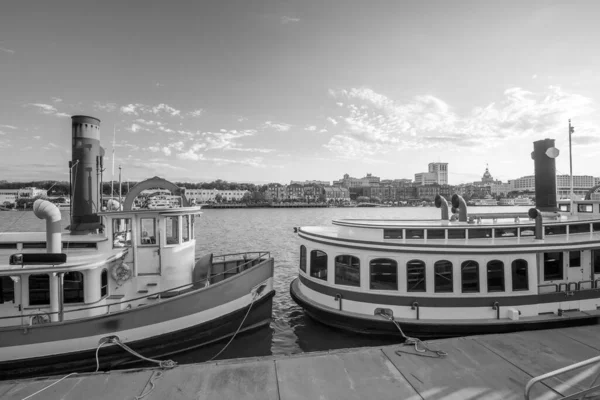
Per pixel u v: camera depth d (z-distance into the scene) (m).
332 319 14.67
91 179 15.48
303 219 108.38
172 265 14.45
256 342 14.46
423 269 13.47
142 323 12.16
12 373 10.94
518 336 9.90
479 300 13.16
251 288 15.03
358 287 14.17
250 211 180.38
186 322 12.97
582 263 14.07
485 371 8.06
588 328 10.45
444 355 8.80
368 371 8.10
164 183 15.27
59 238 11.93
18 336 10.84
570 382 7.53
